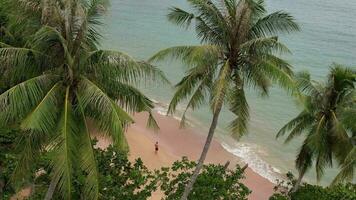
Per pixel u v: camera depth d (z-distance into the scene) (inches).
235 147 1556.3
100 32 636.1
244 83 729.6
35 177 773.9
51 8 536.1
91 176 556.4
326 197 917.2
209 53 662.5
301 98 685.3
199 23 719.1
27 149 556.4
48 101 524.1
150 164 1321.4
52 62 566.9
